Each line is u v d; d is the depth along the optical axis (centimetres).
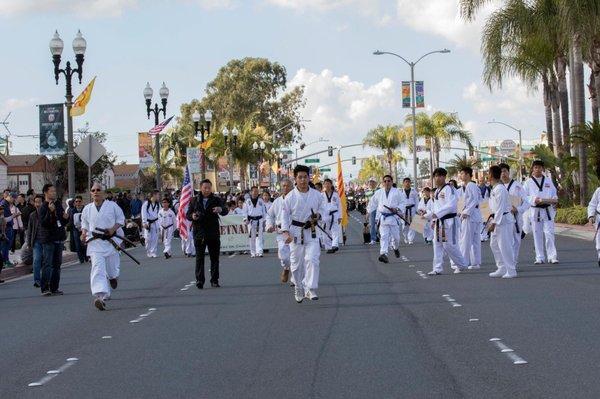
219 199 1767
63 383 902
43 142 2828
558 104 4444
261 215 2670
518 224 1831
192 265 2436
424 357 959
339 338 1098
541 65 4169
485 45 3862
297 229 1423
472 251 1964
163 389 852
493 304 1351
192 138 8250
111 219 1504
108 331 1244
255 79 9675
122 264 2581
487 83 3925
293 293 1609
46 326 1327
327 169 10650
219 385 859
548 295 1431
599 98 3562
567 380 819
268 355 1005
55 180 5291
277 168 7406
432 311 1302
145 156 4366
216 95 9688
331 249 2639
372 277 1845
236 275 2034
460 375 862
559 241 2819
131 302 1581
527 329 1110
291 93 9825
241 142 7594
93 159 2802
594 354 934
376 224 3067
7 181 7000
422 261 2214
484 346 1009
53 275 1772
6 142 7269
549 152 4241
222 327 1226
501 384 816
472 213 1938
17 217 2922
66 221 1789
